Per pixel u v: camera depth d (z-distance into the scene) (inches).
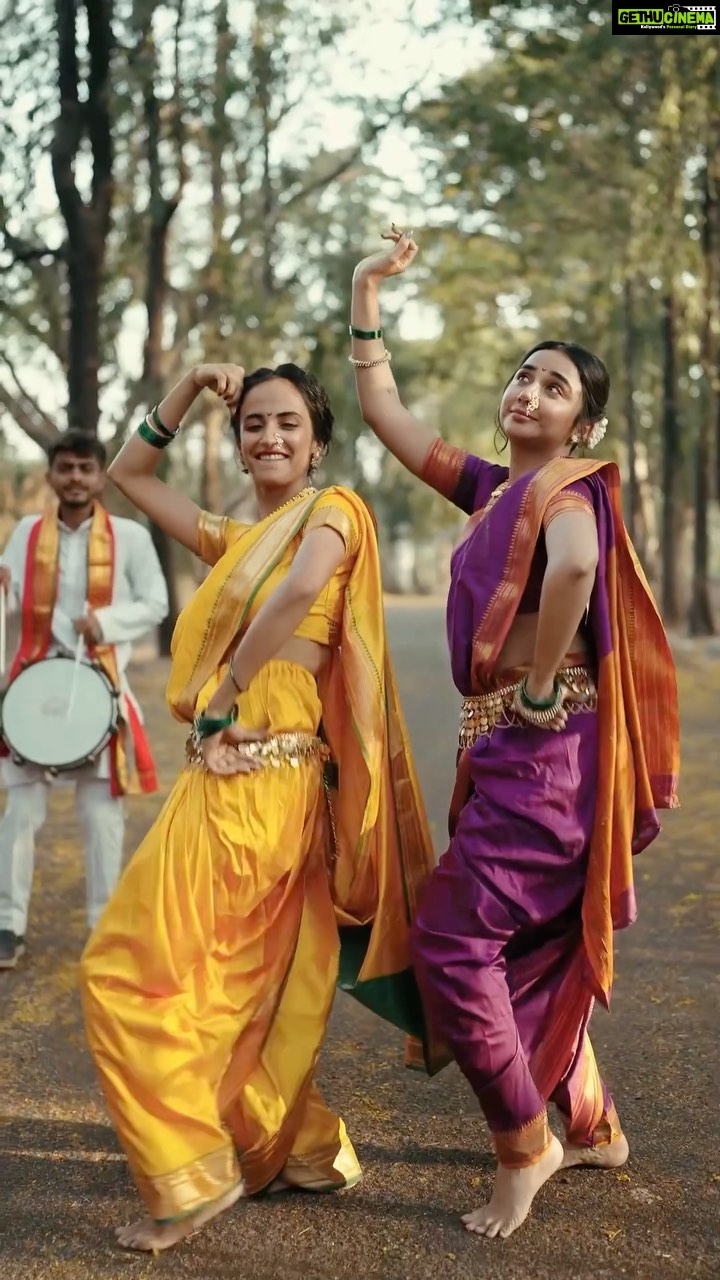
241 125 526.0
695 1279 104.9
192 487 1071.6
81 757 185.3
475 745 116.0
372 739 116.1
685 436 919.7
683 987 176.4
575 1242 110.7
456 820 121.3
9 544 195.9
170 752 395.5
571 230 661.9
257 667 112.8
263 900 114.0
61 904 221.6
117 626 191.5
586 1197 119.0
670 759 122.0
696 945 195.6
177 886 111.3
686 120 560.1
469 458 128.8
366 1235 112.0
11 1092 144.6
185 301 613.6
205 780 115.3
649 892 228.1
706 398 821.9
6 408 519.2
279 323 609.9
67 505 194.2
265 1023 114.8
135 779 197.8
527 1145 111.5
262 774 115.1
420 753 388.5
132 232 553.0
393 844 119.1
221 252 583.8
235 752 115.0
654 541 1269.7
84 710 187.3
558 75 545.0
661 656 120.3
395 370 1067.3
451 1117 137.9
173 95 504.7
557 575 107.4
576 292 908.6
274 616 111.8
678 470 884.0
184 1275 105.7
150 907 110.4
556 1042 118.1
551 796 111.8
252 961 113.5
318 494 118.6
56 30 479.5
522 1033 116.6
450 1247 109.9
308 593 112.4
